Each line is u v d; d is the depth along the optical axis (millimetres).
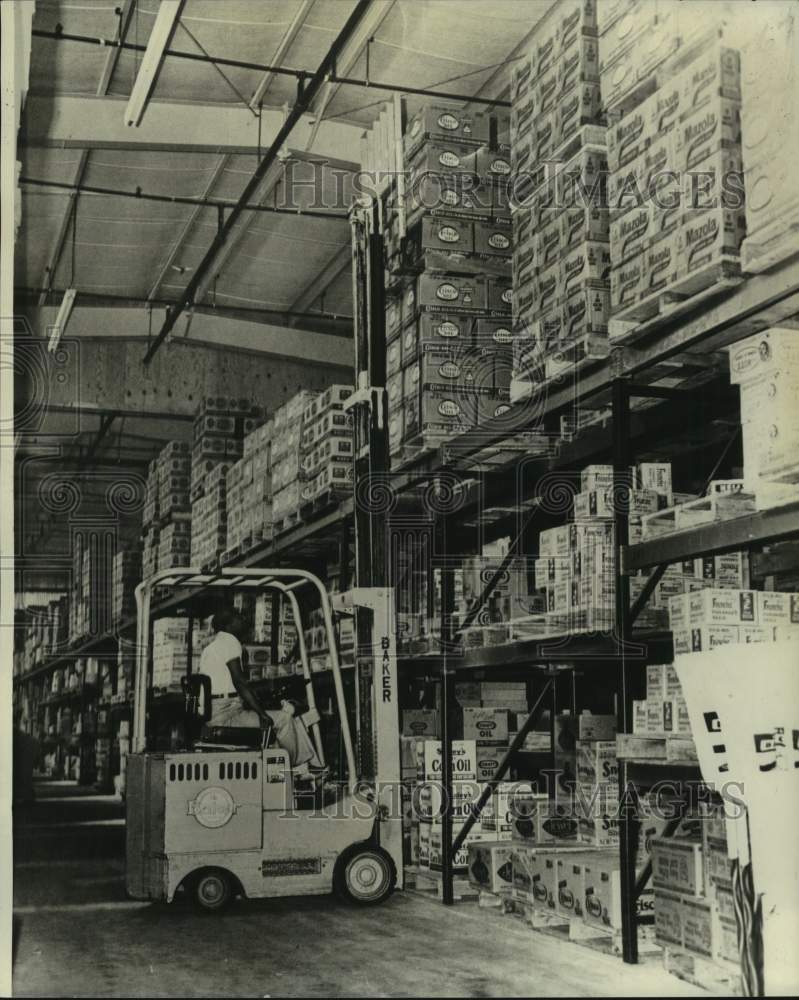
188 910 7246
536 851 6434
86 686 19859
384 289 8430
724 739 4793
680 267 5496
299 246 13086
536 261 6926
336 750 9758
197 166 11391
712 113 5332
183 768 7137
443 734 7531
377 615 7859
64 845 11070
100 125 9914
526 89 7262
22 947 6141
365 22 8969
